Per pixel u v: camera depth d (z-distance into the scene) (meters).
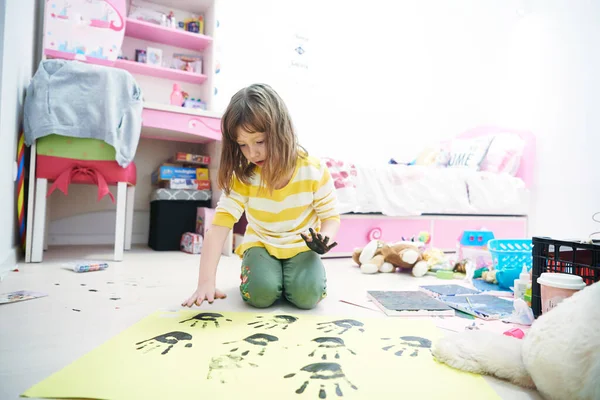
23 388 0.56
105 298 1.10
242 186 1.09
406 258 1.67
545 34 2.65
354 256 1.88
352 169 2.23
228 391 0.57
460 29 3.29
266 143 0.96
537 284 0.98
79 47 2.03
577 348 0.53
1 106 1.31
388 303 1.08
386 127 3.20
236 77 2.73
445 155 3.00
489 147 2.83
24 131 1.64
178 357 0.69
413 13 3.27
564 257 0.98
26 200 1.87
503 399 0.58
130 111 1.75
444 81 3.28
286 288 1.08
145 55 2.48
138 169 2.59
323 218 1.15
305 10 2.94
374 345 0.77
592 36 2.31
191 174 2.36
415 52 3.28
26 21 1.73
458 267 1.73
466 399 0.56
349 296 1.23
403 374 0.64
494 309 1.05
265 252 1.12
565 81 2.49
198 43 2.58
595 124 2.28
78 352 0.70
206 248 1.03
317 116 2.99
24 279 1.34
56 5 1.98
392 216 2.29
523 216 2.67
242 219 2.36
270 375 0.62
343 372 0.64
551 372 0.55
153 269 1.61
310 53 2.95
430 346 0.76
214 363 0.66
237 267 1.72
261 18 2.80
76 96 1.66
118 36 2.10
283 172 0.99
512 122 2.91
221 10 2.69
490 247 1.53
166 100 2.62
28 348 0.72
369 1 3.13
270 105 0.94
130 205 2.31
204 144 2.62
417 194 2.37
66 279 1.36
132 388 0.57
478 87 3.22
